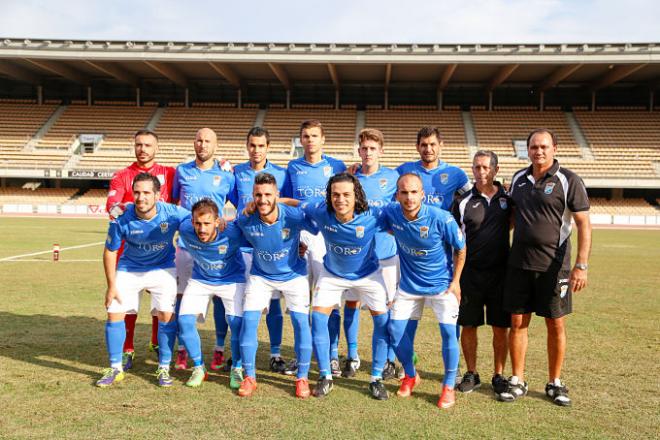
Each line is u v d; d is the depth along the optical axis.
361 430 3.44
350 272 4.46
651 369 4.79
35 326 6.03
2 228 20.36
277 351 4.95
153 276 4.60
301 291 4.46
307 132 5.47
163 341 4.40
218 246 4.39
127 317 4.94
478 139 33.34
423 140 5.34
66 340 5.49
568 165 30.84
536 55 27.88
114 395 4.05
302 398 4.09
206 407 3.84
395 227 4.24
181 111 35.94
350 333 4.88
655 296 8.45
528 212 4.13
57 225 22.36
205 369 4.86
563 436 3.39
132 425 3.46
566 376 4.61
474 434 3.41
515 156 32.06
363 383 4.57
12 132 33.78
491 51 28.14
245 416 3.66
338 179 4.04
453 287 4.17
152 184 4.36
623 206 31.14
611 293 8.71
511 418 3.71
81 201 31.92
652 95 34.22
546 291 4.12
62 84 36.44
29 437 3.25
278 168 5.60
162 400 3.97
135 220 4.44
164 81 36.47
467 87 35.84
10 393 4.00
